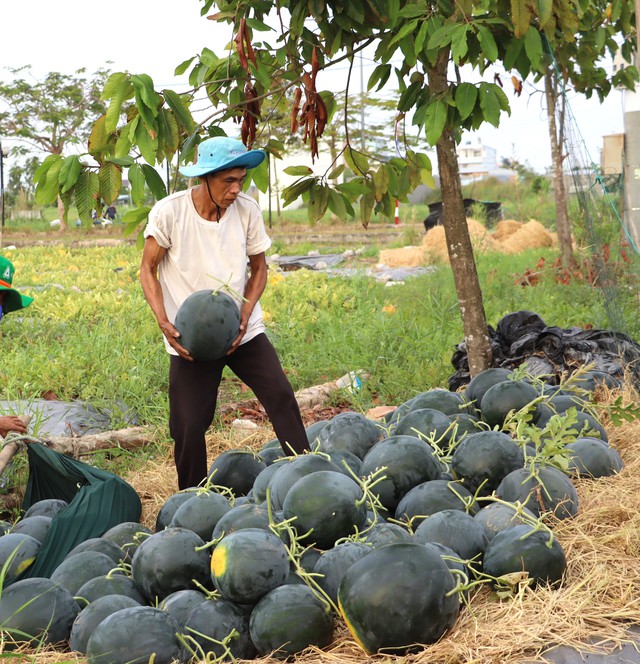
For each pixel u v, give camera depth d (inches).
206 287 175.9
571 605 113.7
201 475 183.6
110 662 107.3
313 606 114.7
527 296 450.9
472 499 143.0
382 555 111.5
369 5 201.6
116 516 162.7
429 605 107.3
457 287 241.0
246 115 223.8
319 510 127.9
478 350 240.8
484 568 126.7
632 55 297.9
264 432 242.8
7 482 205.5
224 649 114.7
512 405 174.6
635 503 147.2
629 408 181.0
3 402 275.1
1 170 1275.8
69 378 305.6
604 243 256.1
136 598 128.2
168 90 195.5
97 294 529.0
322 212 233.6
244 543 118.9
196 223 173.3
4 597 122.6
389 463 148.6
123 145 194.5
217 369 178.1
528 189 1573.6
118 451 232.8
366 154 234.8
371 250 975.0
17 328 411.2
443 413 183.9
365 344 340.5
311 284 558.6
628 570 124.6
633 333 272.4
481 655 104.2
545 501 140.7
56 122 1793.8
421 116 197.5
